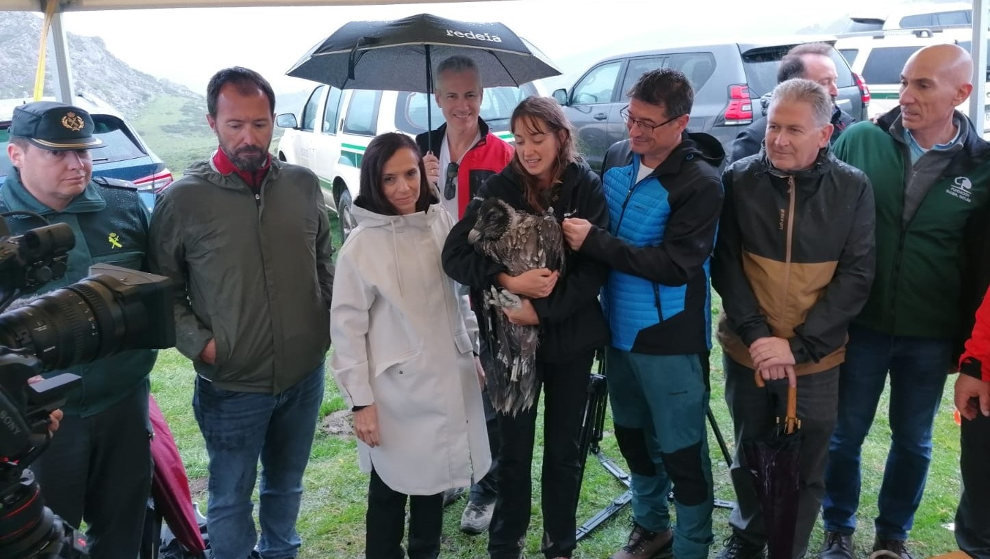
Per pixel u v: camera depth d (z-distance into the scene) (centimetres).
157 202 206
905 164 222
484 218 204
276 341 213
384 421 213
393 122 628
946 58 207
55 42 266
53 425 125
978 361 204
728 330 234
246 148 199
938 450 330
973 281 218
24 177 183
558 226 206
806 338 209
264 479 239
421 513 229
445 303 214
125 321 142
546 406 226
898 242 223
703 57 664
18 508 120
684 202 206
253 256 208
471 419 221
